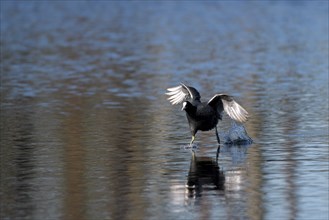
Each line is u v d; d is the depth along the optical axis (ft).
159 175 54.08
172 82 101.60
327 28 176.65
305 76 105.19
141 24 197.98
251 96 88.84
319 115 75.56
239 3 260.01
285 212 45.44
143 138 66.39
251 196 48.67
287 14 216.95
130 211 45.98
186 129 70.03
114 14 228.84
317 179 52.01
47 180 53.01
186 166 56.54
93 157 59.52
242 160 58.13
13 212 46.11
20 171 55.57
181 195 49.11
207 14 224.94
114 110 80.74
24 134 68.54
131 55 134.10
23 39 163.73
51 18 217.77
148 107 82.23
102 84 100.42
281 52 134.41
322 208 45.93
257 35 166.71
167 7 250.78
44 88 97.09
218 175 53.88
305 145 62.44
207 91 93.56
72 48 146.20
